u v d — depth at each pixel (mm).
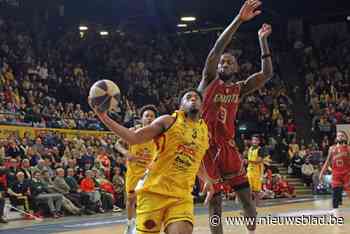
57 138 21344
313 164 30109
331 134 32219
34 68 27047
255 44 39969
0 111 21188
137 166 11312
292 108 34688
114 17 37250
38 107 23484
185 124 6129
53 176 19016
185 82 34531
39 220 17297
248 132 31719
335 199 16031
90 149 21203
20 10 32562
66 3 34812
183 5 36312
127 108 26969
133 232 11391
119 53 34250
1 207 16547
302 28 40875
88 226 14852
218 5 36312
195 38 40156
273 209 18453
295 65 38781
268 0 37281
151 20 38625
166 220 6137
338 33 40812
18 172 17844
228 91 7875
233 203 23203
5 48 27297
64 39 33125
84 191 19266
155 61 35594
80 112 24562
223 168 8062
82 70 30203
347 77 36375
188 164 6160
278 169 30031
